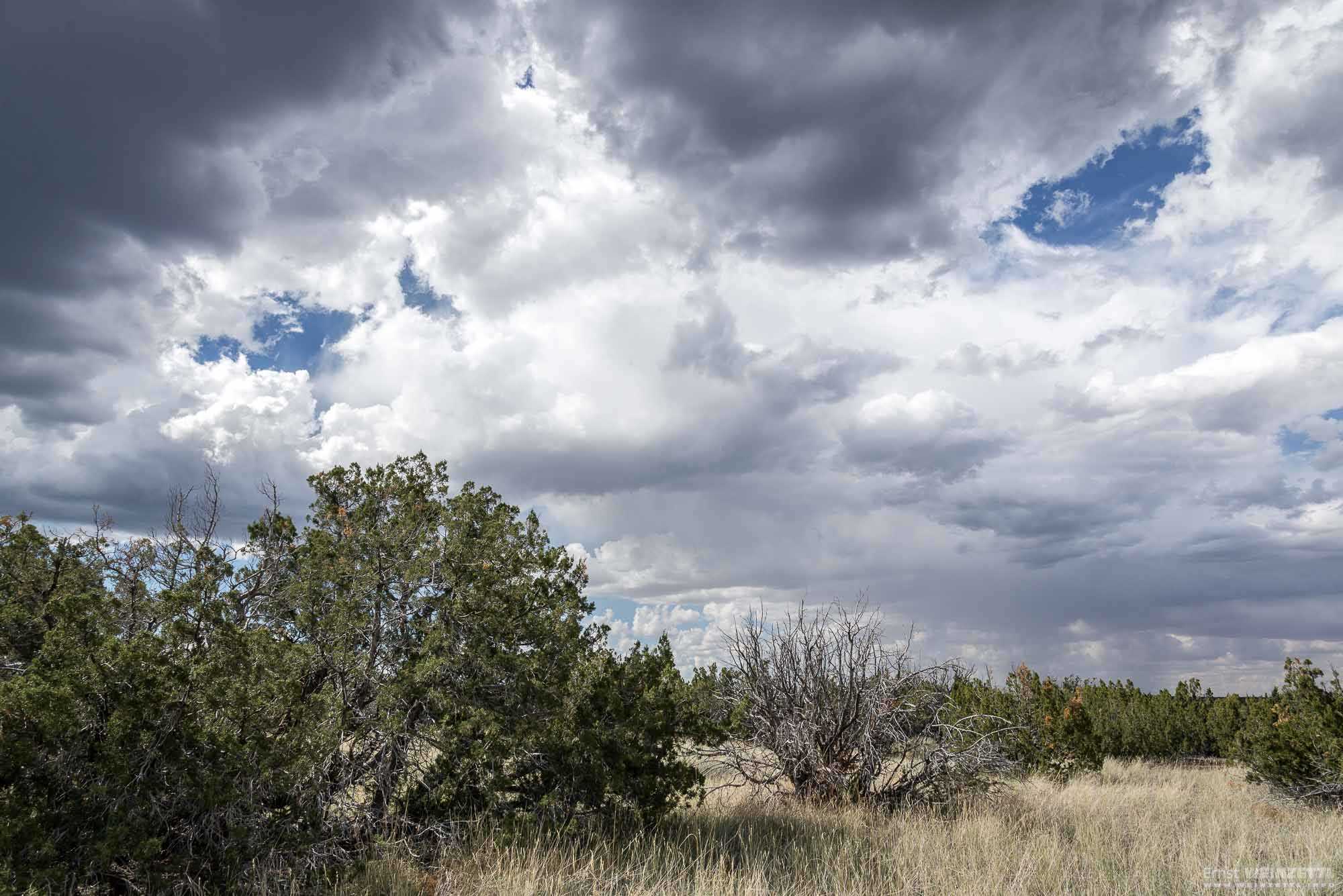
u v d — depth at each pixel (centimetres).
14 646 756
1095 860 904
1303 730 1493
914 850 927
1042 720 1938
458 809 892
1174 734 2752
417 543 955
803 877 833
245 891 670
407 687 852
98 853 588
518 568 1000
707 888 747
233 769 668
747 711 1412
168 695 654
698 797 1142
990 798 1333
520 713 909
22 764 582
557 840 852
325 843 754
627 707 1005
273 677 757
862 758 1370
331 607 899
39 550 809
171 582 850
